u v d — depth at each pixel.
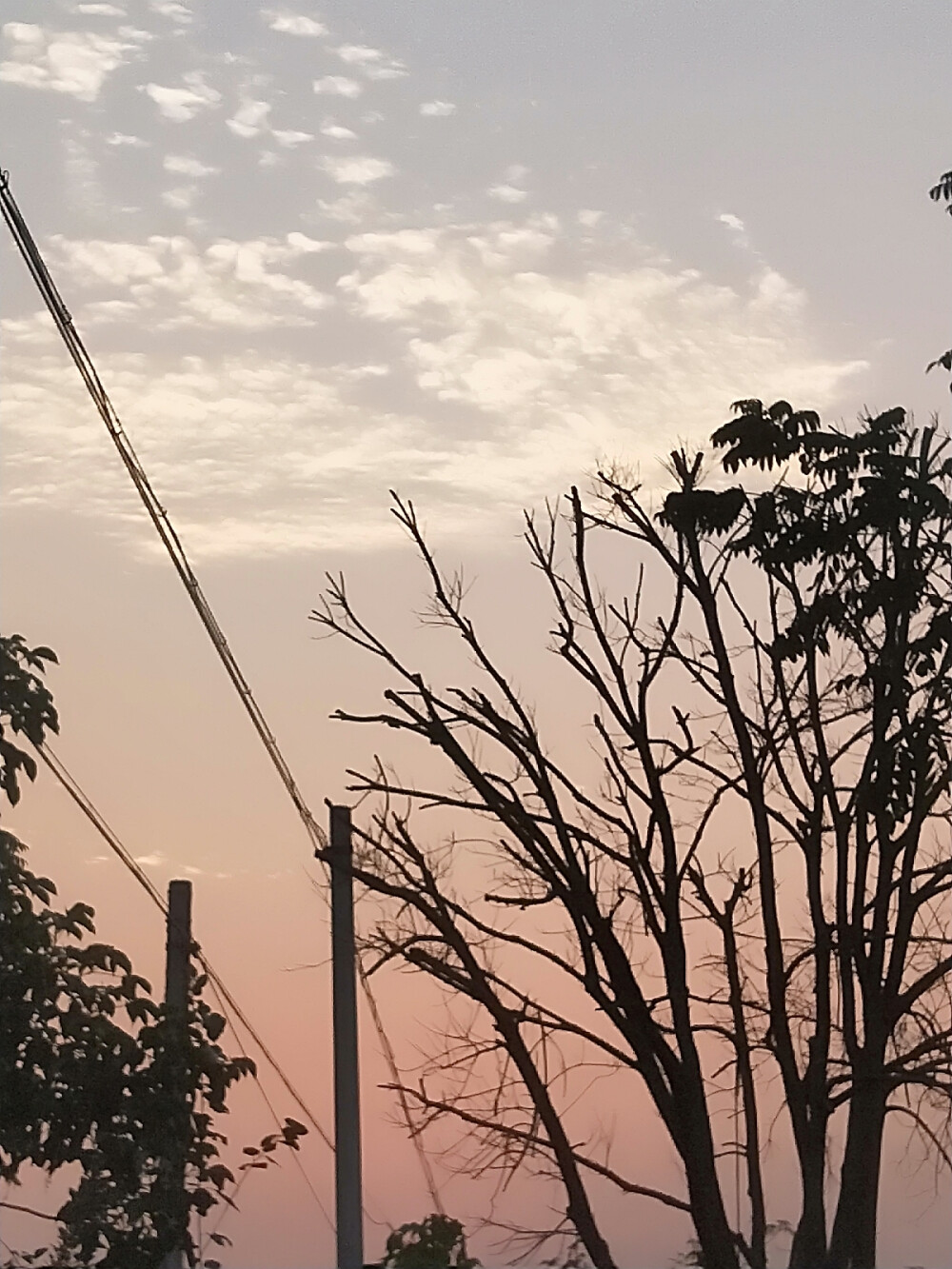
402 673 18.64
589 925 18.08
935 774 19.12
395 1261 15.98
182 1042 13.18
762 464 18.70
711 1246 17.58
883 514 18.31
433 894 18.39
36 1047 12.80
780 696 19.56
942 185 18.86
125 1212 12.87
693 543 18.95
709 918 19.23
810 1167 18.53
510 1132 18.27
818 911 19.05
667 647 18.88
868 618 18.95
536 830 18.22
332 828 17.28
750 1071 19.16
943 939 19.55
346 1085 16.30
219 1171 13.30
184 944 16.88
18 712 12.62
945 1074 18.56
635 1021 17.98
